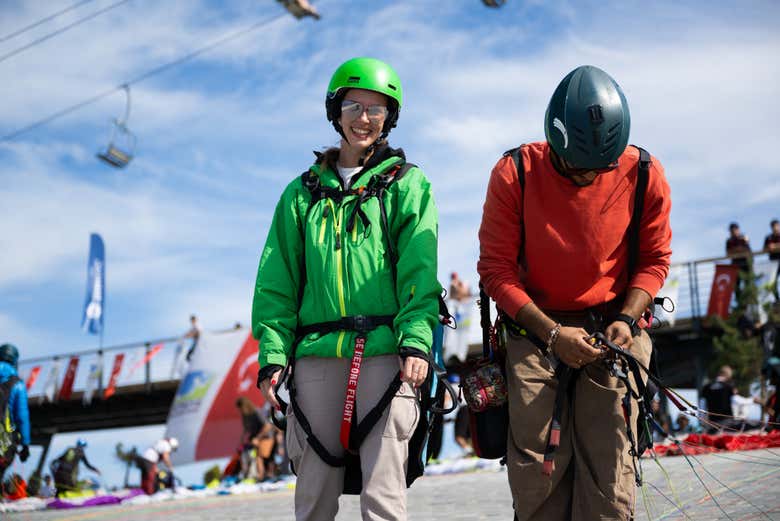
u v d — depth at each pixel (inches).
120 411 1034.1
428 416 107.0
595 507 101.3
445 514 186.7
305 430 105.5
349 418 102.5
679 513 146.5
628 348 101.8
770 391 408.2
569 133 99.3
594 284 103.9
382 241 107.6
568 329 99.9
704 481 183.6
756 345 602.2
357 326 104.9
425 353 101.4
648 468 221.3
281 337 108.8
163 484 510.3
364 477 103.3
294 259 111.7
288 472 479.2
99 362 1024.2
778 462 207.5
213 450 742.5
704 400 439.5
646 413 103.5
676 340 688.4
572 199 103.0
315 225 109.6
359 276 106.2
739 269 626.5
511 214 105.3
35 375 1081.4
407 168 110.9
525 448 103.1
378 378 104.0
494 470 377.1
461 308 698.2
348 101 111.3
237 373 748.0
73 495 465.4
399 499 103.1
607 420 101.8
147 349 1001.5
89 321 1022.4
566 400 103.9
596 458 101.7
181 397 769.6
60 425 1124.5
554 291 104.2
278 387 107.5
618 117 99.3
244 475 487.2
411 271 105.0
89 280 1037.2
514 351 105.9
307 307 108.7
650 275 104.0
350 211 108.8
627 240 105.2
